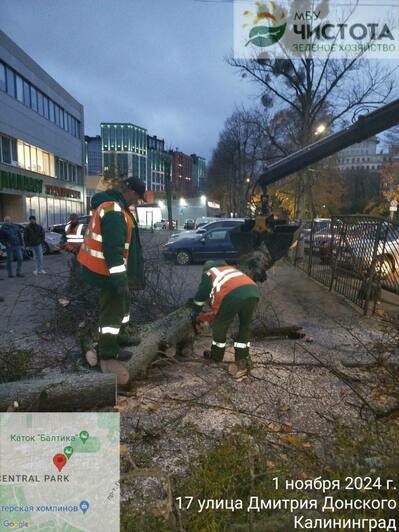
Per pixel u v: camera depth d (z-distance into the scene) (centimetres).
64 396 282
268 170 697
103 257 314
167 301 538
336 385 355
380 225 601
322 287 841
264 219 608
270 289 812
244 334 373
